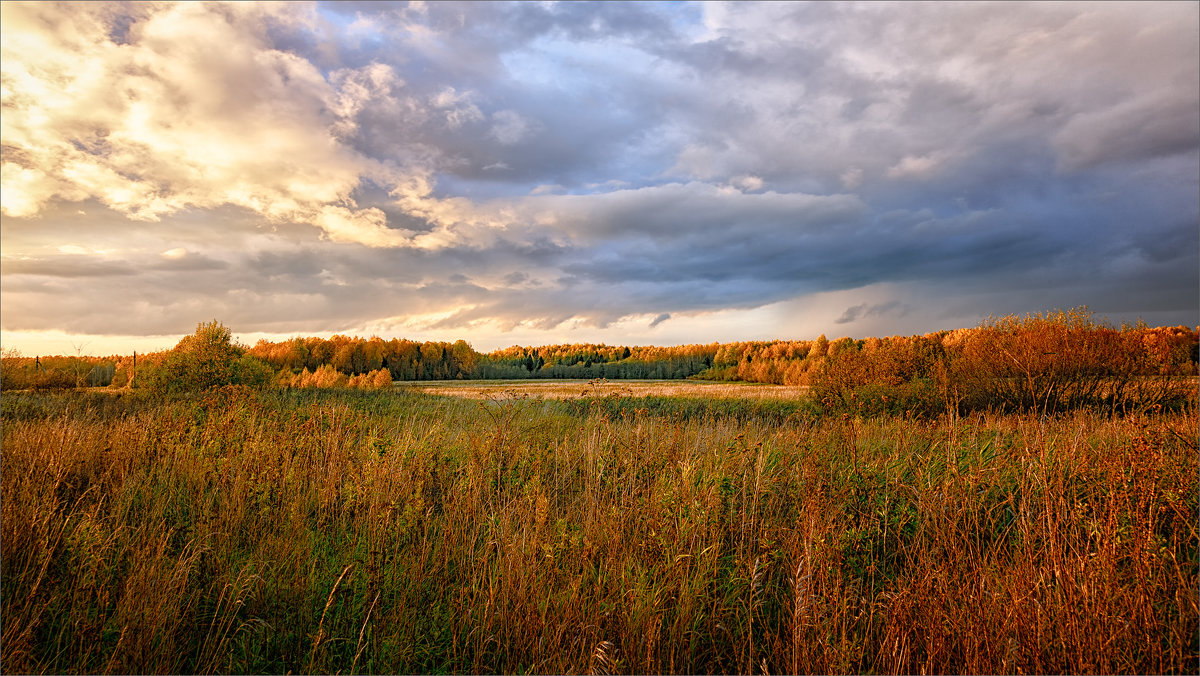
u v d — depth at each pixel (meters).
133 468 6.32
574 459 7.14
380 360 82.88
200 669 3.35
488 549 4.34
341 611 3.78
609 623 3.53
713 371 86.44
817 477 5.34
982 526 4.81
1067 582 3.28
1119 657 3.00
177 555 4.39
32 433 7.43
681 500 4.94
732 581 3.97
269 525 5.06
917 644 3.29
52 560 3.86
